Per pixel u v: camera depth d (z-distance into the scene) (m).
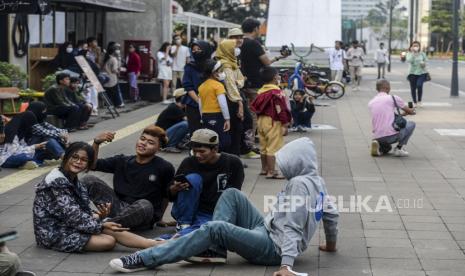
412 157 12.50
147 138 7.61
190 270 6.47
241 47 11.82
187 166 7.42
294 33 27.19
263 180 10.48
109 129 15.70
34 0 12.97
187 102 11.01
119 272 6.38
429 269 6.55
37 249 7.00
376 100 12.62
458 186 10.15
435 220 8.25
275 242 6.45
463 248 7.19
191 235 6.43
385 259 6.84
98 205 7.48
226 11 54.03
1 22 17.31
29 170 10.93
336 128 16.34
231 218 6.75
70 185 6.93
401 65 58.88
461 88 30.02
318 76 24.47
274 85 10.62
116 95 19.88
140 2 23.45
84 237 6.89
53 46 19.64
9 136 11.17
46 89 16.16
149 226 7.68
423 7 109.75
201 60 10.83
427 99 24.09
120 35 24.88
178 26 35.69
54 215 6.96
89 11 21.88
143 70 23.05
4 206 8.77
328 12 27.08
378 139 12.52
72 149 6.91
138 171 7.70
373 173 11.05
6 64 15.70
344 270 6.53
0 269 5.75
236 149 10.67
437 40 104.06
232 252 6.85
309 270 6.53
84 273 6.37
